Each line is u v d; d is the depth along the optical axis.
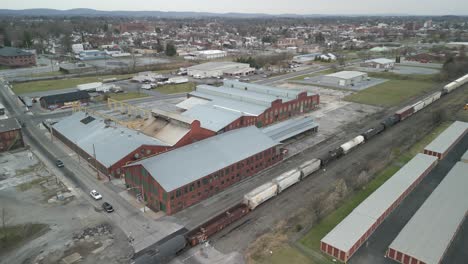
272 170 64.56
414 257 37.41
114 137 68.94
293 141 79.88
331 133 85.56
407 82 149.12
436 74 161.25
